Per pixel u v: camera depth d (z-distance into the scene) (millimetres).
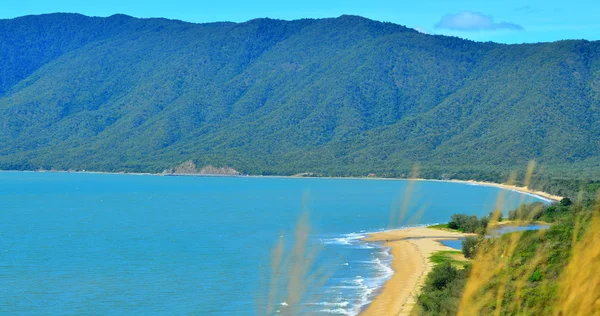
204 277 54406
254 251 71750
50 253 74875
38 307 46938
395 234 81062
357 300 39844
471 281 4617
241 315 39750
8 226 106875
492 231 4699
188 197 175250
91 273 60406
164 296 47719
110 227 104562
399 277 49375
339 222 94062
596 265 4160
